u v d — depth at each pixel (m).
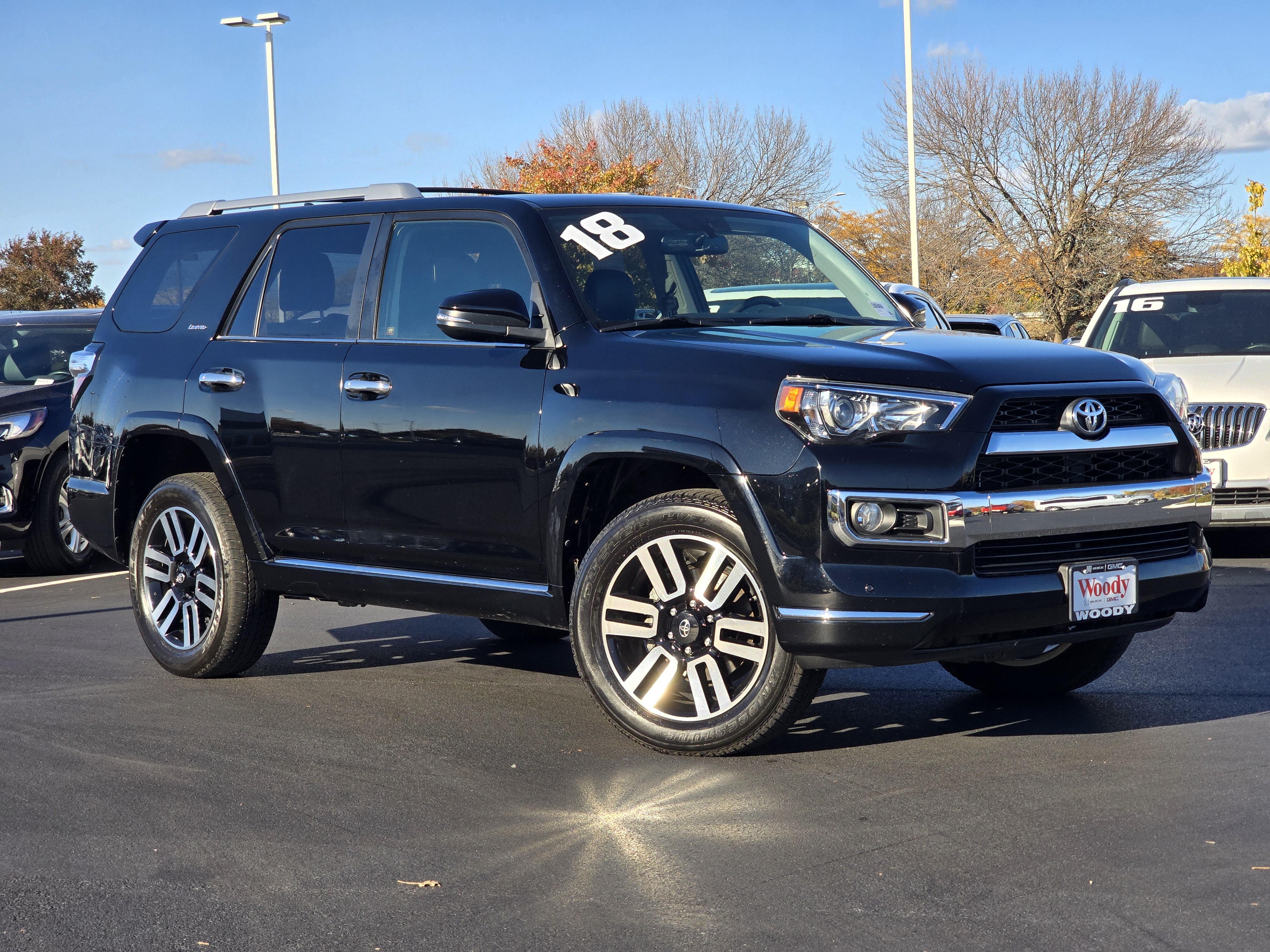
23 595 9.28
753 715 4.44
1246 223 39.00
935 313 11.32
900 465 4.15
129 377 6.26
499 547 4.97
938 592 4.12
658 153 45.25
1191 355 9.77
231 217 6.27
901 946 3.04
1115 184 39.78
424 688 5.85
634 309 4.96
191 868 3.68
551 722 5.20
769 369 4.36
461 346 5.14
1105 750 4.60
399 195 5.60
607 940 3.13
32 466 10.12
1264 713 5.02
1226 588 7.83
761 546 4.26
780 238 5.78
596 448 4.58
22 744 5.00
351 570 5.45
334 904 3.40
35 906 3.43
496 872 3.59
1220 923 3.11
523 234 5.13
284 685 5.94
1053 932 3.09
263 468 5.68
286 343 5.73
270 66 27.84
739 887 3.43
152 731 5.16
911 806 4.04
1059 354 4.54
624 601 4.66
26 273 47.09
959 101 40.88
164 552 6.23
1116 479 4.44
